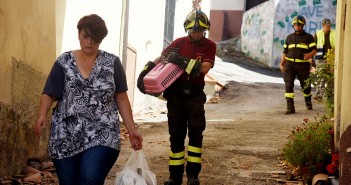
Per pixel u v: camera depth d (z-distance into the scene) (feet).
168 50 21.27
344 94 20.47
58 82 14.97
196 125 20.89
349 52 19.76
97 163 14.32
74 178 14.69
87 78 14.83
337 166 20.71
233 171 25.26
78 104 14.75
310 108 47.06
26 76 24.31
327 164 22.56
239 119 42.70
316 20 85.25
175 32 63.62
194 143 21.13
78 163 14.84
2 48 21.39
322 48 50.65
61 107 14.93
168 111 21.30
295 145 24.17
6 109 21.85
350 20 19.99
